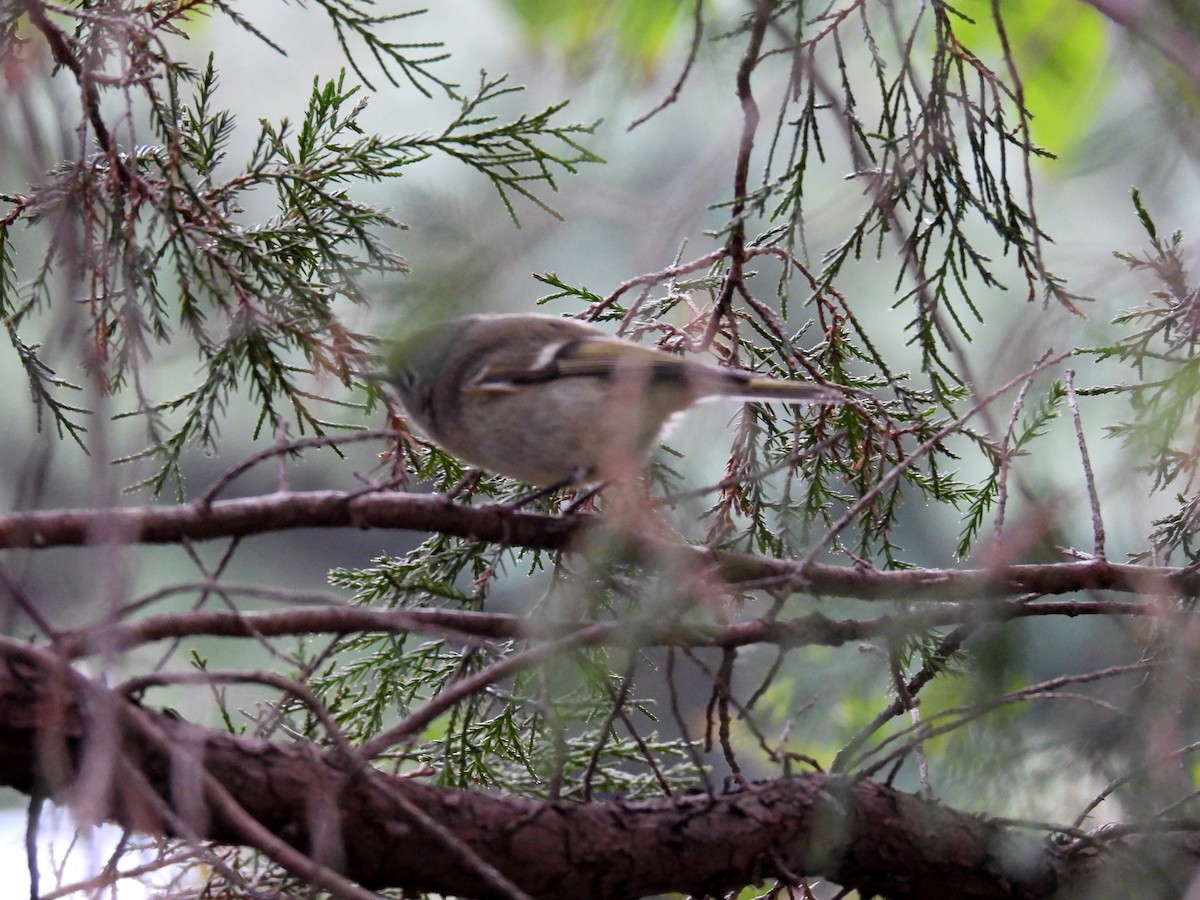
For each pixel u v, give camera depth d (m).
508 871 6.47
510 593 12.20
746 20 7.62
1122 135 6.35
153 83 9.04
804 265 9.35
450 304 6.25
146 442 8.73
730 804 7.07
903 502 9.40
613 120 7.99
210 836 6.14
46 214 8.33
